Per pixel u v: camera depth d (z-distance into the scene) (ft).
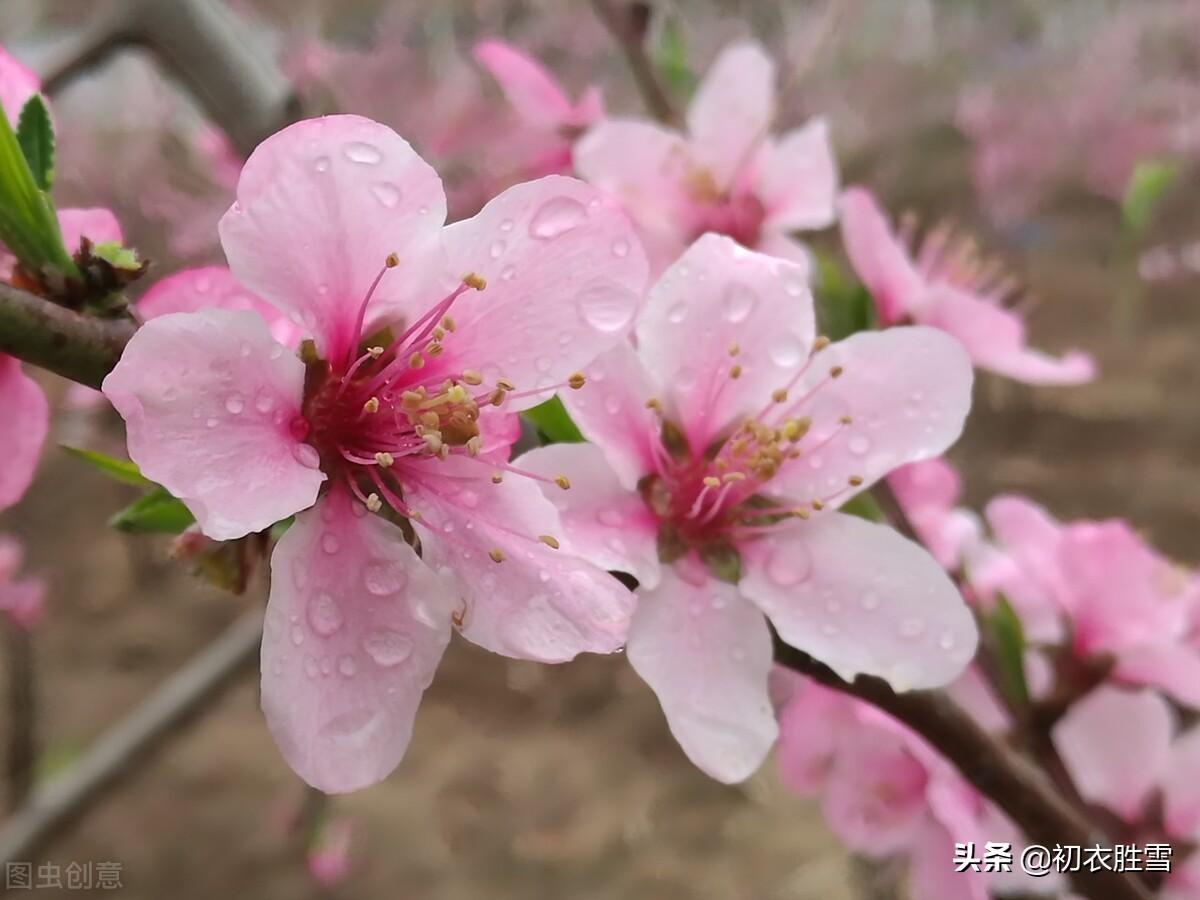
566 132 0.39
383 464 0.19
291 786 1.21
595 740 1.28
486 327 0.19
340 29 1.03
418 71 0.95
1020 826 0.25
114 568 1.51
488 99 0.50
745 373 0.23
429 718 1.32
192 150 0.78
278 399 0.18
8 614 0.77
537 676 1.37
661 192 0.33
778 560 0.23
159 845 1.13
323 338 0.19
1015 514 0.36
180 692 0.68
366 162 0.18
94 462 0.20
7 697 1.01
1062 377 0.33
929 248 0.40
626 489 0.22
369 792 1.21
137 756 0.67
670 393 0.23
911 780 0.35
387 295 0.19
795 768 0.37
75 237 0.21
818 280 0.33
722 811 1.16
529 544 0.19
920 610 0.22
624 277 0.19
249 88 0.40
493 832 1.15
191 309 0.20
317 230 0.18
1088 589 0.33
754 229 0.34
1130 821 0.34
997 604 0.31
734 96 0.34
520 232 0.19
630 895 1.06
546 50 1.13
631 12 0.41
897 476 0.37
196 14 0.40
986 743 0.25
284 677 0.17
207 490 0.17
